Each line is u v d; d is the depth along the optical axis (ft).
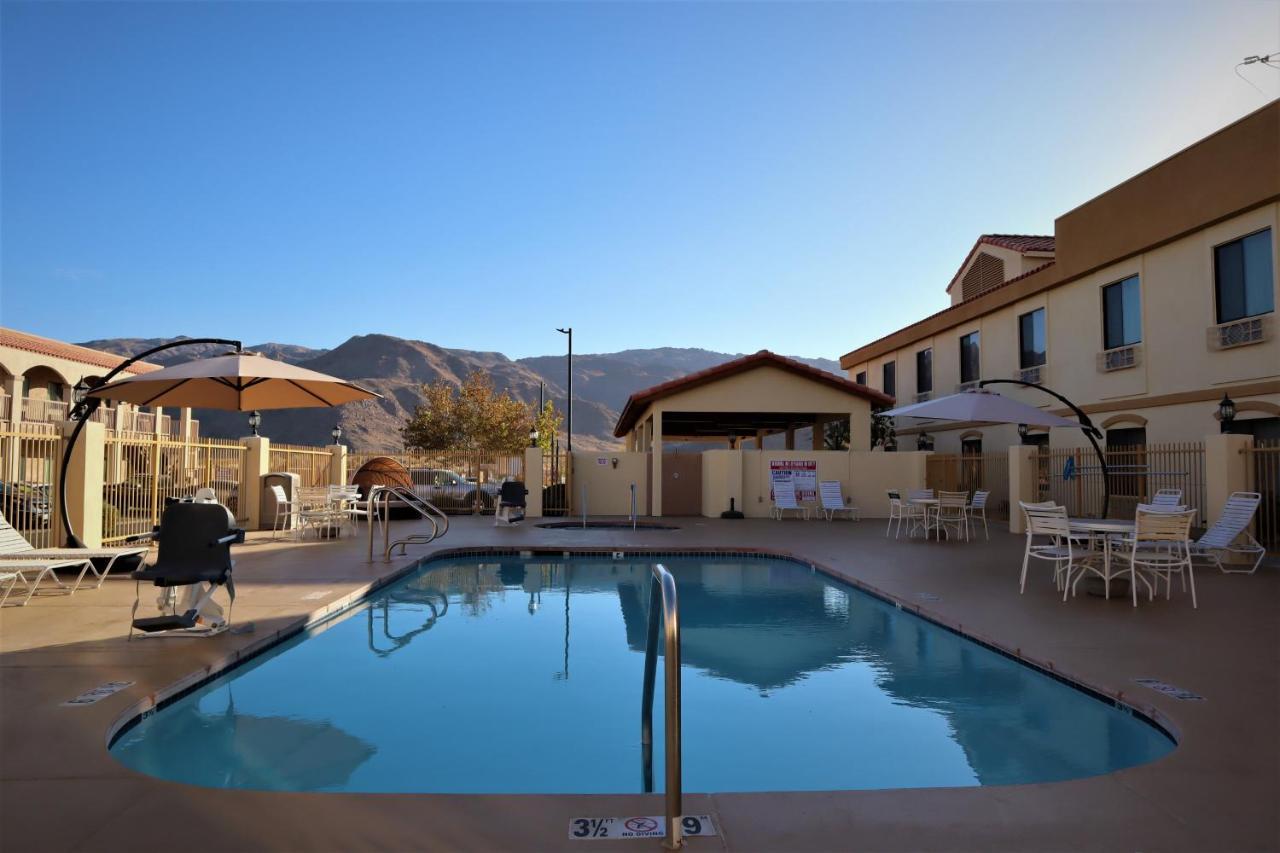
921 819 10.22
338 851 9.26
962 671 20.13
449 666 20.59
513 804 10.62
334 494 51.75
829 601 30.42
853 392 71.77
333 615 26.43
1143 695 15.81
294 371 29.55
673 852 9.31
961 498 49.55
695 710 16.99
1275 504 41.91
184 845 9.38
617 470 72.69
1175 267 50.24
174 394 33.78
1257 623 22.94
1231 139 44.70
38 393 94.07
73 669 17.35
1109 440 57.31
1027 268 73.41
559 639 23.80
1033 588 29.84
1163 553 28.63
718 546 44.57
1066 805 10.66
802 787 12.92
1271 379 43.19
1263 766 12.01
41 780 11.28
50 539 33.47
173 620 20.59
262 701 17.42
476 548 43.47
